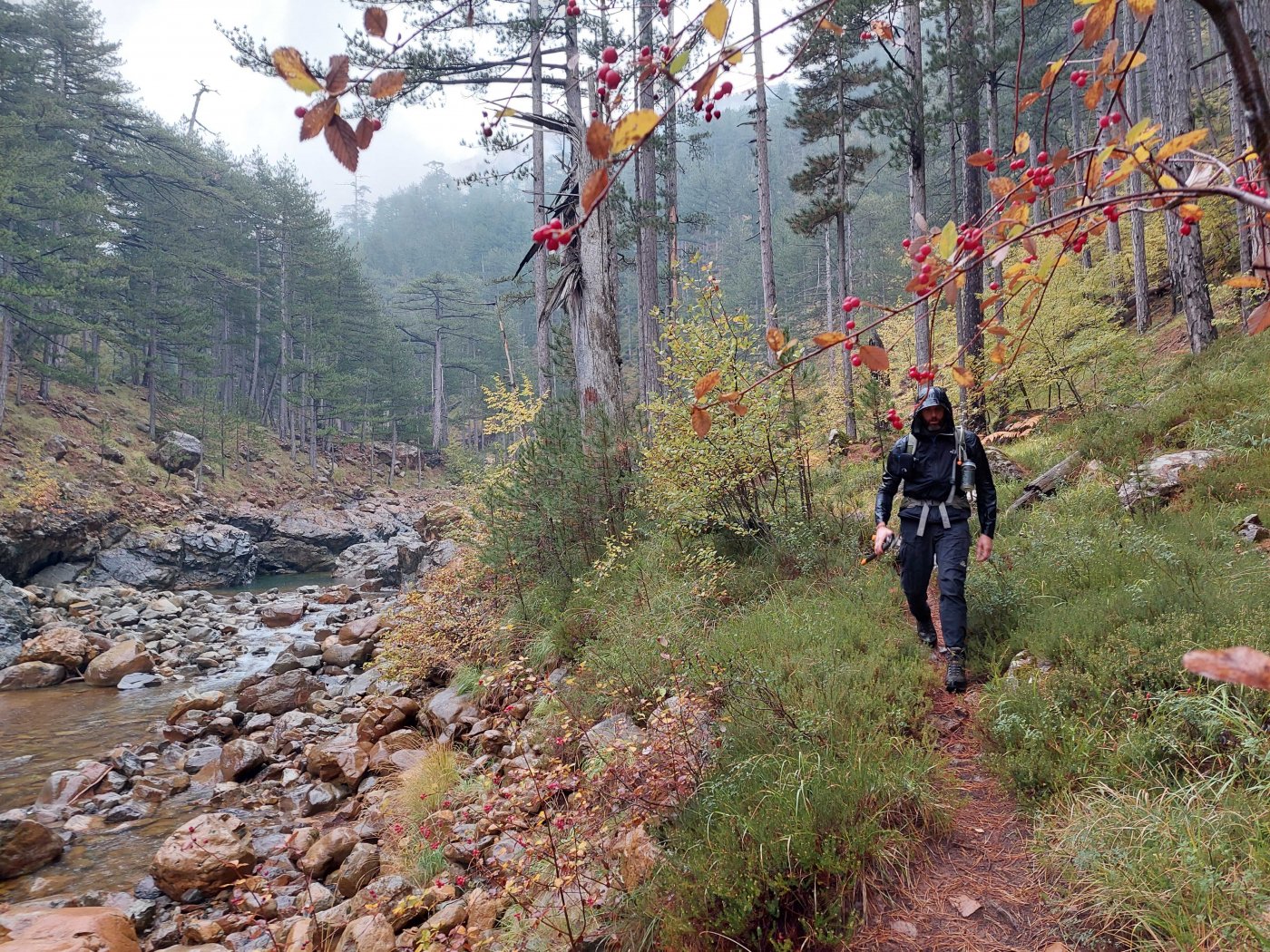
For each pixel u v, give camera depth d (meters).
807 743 3.37
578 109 8.63
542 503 7.99
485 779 4.14
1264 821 2.37
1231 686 2.95
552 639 6.74
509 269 104.12
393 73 0.98
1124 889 2.33
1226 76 16.81
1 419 26.17
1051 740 3.15
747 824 2.86
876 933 2.52
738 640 4.75
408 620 9.69
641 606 5.97
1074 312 12.01
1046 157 1.26
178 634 16.38
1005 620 4.53
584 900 3.16
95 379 34.16
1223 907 2.12
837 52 15.28
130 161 37.97
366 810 5.75
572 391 10.01
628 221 17.05
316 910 4.58
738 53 1.01
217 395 48.25
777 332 1.35
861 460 10.52
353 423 59.97
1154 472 6.12
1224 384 7.45
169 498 29.44
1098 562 4.76
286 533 32.66
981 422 11.98
